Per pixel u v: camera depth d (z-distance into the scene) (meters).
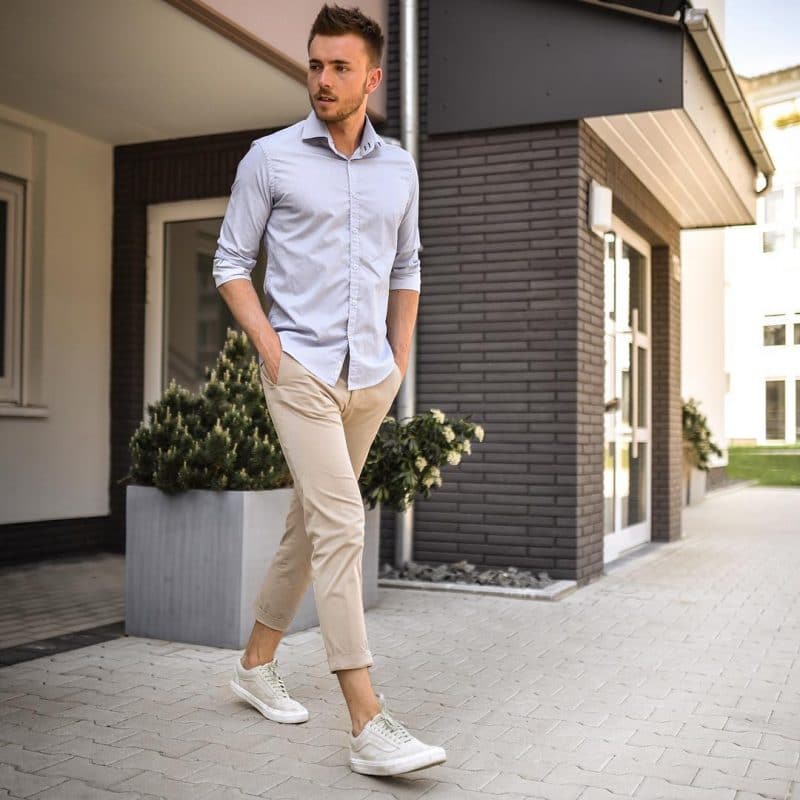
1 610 4.70
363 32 2.56
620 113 5.48
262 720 2.94
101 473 6.80
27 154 6.28
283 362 2.56
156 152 6.73
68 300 6.54
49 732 2.81
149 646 3.92
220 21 4.62
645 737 2.87
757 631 4.46
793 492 14.98
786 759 2.68
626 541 7.46
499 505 5.82
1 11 4.54
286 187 2.59
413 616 4.69
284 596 2.94
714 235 14.60
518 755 2.69
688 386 14.50
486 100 5.82
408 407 5.92
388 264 2.72
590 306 5.90
